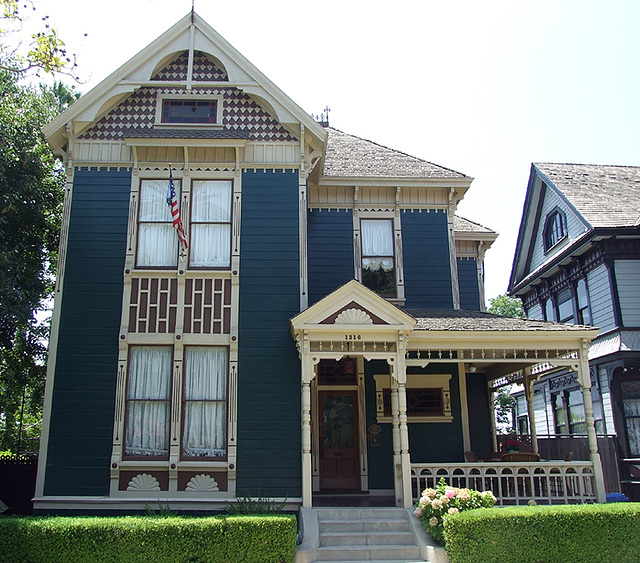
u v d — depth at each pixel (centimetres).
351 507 1201
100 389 1273
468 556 974
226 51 1455
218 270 1345
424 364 1262
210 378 1298
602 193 2077
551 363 1285
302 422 1234
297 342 1282
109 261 1341
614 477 1675
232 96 1459
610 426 1786
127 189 1387
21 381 1834
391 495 1441
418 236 1641
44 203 1762
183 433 1266
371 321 1232
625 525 1000
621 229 1777
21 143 1625
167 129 1421
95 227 1360
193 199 1392
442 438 1520
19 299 1409
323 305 1230
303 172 1412
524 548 977
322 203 1642
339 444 1511
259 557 958
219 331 1312
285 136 1433
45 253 1869
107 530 949
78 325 1303
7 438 2277
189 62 1445
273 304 1332
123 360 1286
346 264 1609
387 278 1614
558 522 993
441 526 1063
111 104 1431
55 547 940
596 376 1870
